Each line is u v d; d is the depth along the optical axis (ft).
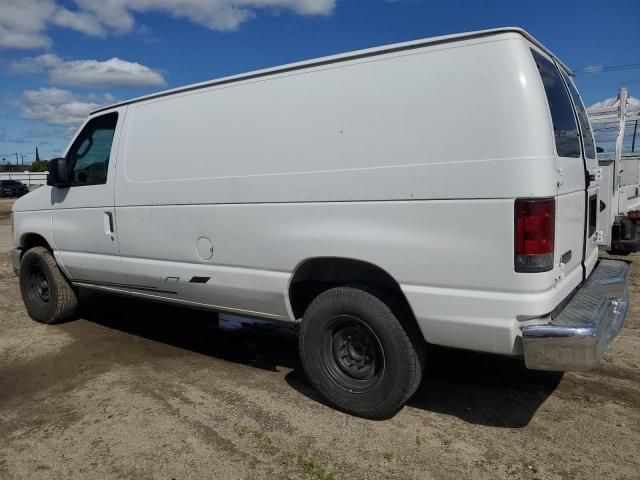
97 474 10.09
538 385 13.30
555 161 9.64
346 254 11.16
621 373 13.87
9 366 15.71
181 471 10.07
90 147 16.92
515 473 9.68
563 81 12.34
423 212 10.21
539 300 9.49
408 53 10.50
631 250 24.56
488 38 9.71
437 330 10.36
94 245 16.89
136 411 12.51
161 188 14.52
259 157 12.42
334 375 11.98
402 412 12.07
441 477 9.63
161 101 14.75
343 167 11.12
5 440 11.45
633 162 29.50
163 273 14.92
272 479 9.72
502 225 9.48
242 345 16.99
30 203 19.38
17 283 27.71
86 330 18.93
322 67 11.58
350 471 9.88
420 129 10.23
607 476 9.52
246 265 12.96
